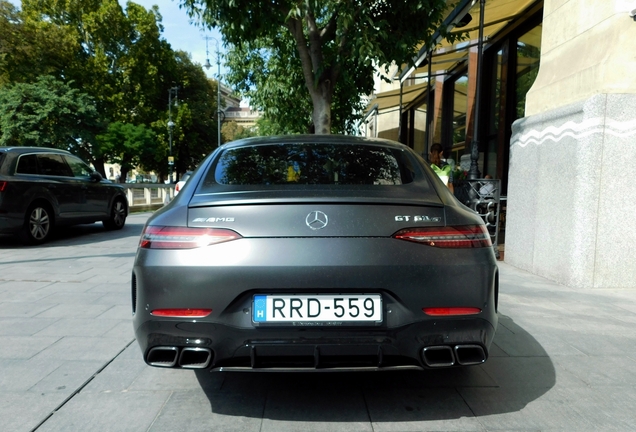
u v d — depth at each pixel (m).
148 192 24.19
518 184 6.88
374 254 2.31
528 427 2.49
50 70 35.91
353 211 2.38
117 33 39.81
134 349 3.60
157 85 44.44
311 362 2.36
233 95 17.33
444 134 17.22
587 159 5.41
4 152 8.72
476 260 2.42
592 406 2.73
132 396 2.83
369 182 2.71
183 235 2.38
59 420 2.54
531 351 3.58
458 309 2.36
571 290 5.45
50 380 3.04
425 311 2.33
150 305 2.37
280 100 14.88
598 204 5.43
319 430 2.45
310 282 2.29
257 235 2.34
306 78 9.18
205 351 2.34
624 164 5.40
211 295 2.30
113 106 40.94
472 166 7.84
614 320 4.34
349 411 2.65
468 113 13.74
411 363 2.40
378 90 25.11
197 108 49.94
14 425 2.49
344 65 9.20
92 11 39.59
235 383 3.01
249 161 2.93
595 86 5.44
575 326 4.17
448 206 2.53
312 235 2.33
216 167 2.90
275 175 2.77
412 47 8.33
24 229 8.71
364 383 3.01
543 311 4.61
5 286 5.67
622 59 5.32
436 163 9.00
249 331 2.30
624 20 5.35
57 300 5.03
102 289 5.53
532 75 10.63
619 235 5.48
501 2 9.16
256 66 15.70
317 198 2.40
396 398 2.81
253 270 2.29
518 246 6.88
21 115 32.66
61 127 33.94
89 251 8.34
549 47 6.74
